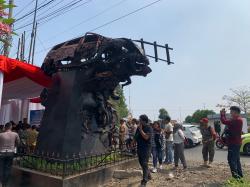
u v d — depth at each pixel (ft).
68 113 19.57
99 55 19.38
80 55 20.42
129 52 20.26
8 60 20.72
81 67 20.44
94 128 20.79
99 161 19.17
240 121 17.30
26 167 18.29
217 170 21.72
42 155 18.44
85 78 20.10
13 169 18.39
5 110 39.47
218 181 18.07
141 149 17.02
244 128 59.77
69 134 19.21
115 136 24.44
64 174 15.64
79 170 16.71
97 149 20.68
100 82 20.40
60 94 20.57
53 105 20.74
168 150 25.35
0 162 18.61
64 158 18.33
